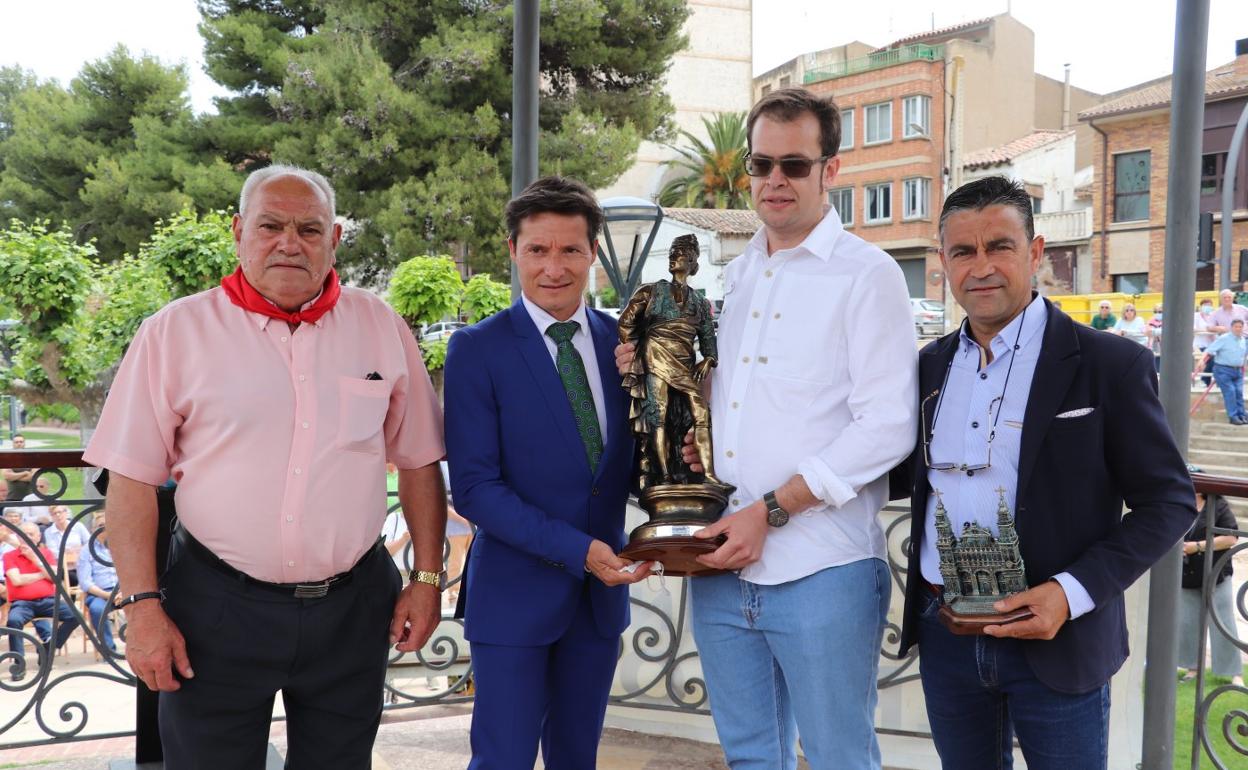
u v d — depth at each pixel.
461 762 3.38
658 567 2.17
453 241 17.81
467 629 2.25
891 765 3.28
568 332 2.24
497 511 2.12
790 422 2.08
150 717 3.02
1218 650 4.65
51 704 5.29
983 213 1.86
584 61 18.66
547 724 2.35
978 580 1.82
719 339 2.25
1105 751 1.88
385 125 16.97
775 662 2.22
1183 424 2.72
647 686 3.58
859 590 2.06
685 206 34.44
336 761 2.20
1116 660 1.87
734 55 36.75
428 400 2.31
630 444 2.28
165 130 18.66
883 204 30.03
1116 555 1.76
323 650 2.11
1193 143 2.66
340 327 2.16
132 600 2.01
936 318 24.05
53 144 20.25
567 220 2.16
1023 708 1.88
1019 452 1.86
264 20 18.56
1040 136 31.66
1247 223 21.00
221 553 2.04
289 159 17.30
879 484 2.14
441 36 17.95
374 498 2.16
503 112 18.53
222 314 2.08
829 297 2.08
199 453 2.04
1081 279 25.58
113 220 18.98
